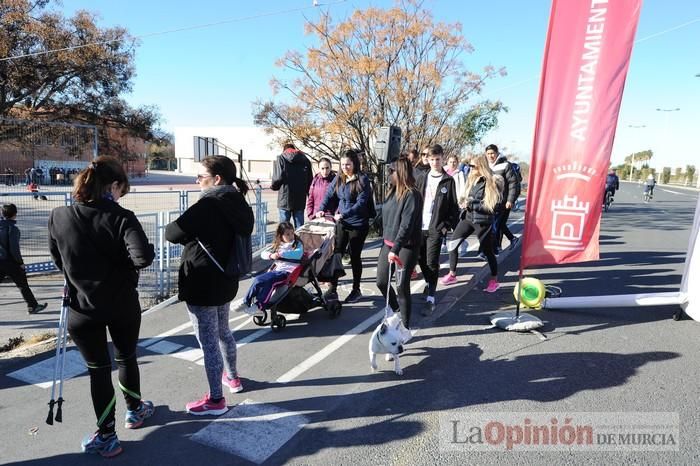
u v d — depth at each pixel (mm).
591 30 4492
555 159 4875
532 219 5047
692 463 2938
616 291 6797
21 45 24062
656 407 3572
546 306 5777
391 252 4359
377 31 14516
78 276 2801
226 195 3240
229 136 54500
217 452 3059
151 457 3010
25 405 3639
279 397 3750
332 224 6016
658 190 47531
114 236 2830
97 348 2947
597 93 4586
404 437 3217
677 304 5520
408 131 15086
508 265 8430
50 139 9109
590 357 4434
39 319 5812
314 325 5363
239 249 3311
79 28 25828
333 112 15156
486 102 16844
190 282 3252
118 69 27562
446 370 4195
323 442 3168
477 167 6395
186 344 4832
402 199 4375
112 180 2902
